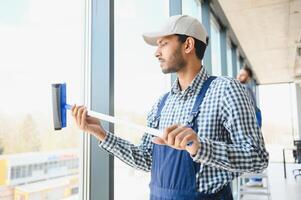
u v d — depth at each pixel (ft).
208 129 3.43
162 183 3.53
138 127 3.14
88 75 4.90
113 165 4.72
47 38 4.23
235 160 2.99
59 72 4.41
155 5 7.80
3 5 3.58
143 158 4.03
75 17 4.83
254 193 13.28
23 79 3.79
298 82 35.86
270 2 13.79
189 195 3.33
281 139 34.83
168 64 3.78
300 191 17.62
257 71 30.27
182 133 2.66
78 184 4.65
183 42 3.76
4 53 3.55
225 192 3.46
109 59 4.83
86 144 4.72
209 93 3.59
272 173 25.57
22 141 3.72
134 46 6.31
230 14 15.01
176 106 3.83
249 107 3.38
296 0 13.50
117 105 5.53
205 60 12.11
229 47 19.71
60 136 4.33
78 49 4.84
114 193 5.17
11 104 3.60
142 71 6.51
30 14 3.96
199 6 12.59
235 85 3.46
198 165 3.36
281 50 22.24
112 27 4.99
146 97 6.62
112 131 4.68
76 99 4.73
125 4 6.11
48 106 4.15
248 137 3.18
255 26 16.85
